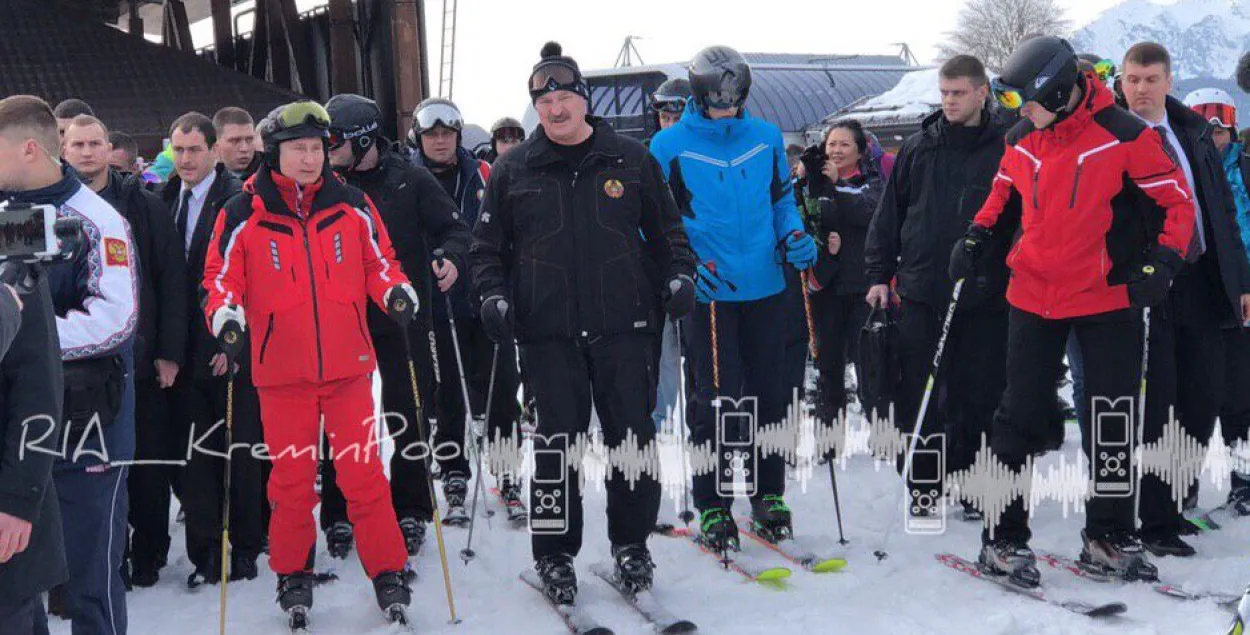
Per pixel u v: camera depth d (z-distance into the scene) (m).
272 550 3.69
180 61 21.17
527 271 3.66
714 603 3.75
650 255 3.79
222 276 3.51
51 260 2.23
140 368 3.95
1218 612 3.41
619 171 3.65
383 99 18.77
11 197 2.93
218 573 4.20
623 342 3.66
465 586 4.05
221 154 4.50
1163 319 4.06
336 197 3.62
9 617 2.32
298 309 3.53
